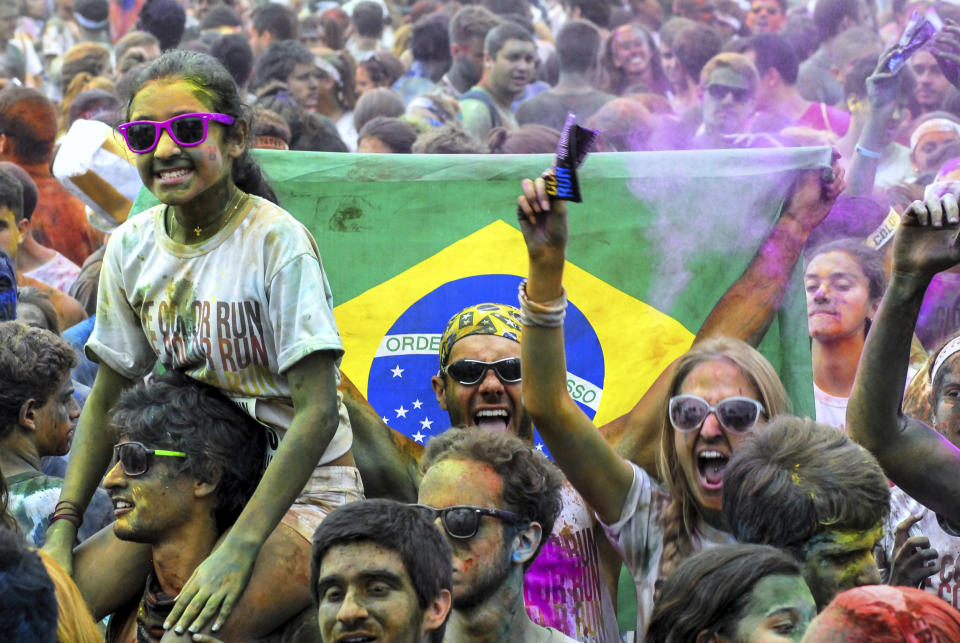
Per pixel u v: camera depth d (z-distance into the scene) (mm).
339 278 9219
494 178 9297
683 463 7867
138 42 20562
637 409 9023
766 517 6078
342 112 20422
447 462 6375
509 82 19688
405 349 9102
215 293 6852
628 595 8758
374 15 24281
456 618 6336
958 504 6977
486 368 8219
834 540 6027
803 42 20375
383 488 8891
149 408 6840
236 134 6898
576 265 9281
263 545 6699
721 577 5141
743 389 7863
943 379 8516
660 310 9242
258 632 6637
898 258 6766
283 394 6949
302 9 25969
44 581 4562
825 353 11445
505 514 6270
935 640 3904
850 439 6398
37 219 14633
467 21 20703
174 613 6418
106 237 14844
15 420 7973
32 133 14594
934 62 17094
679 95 20188
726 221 9328
